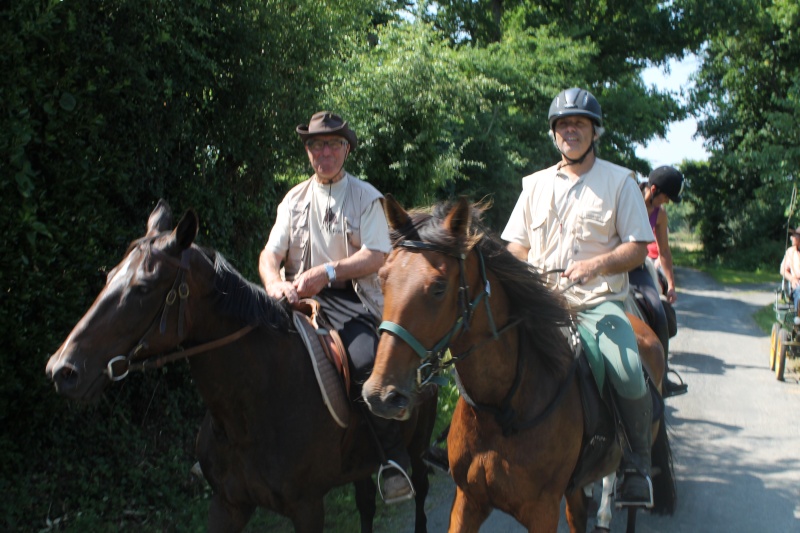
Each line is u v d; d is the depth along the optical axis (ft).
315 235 12.94
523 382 10.53
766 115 97.14
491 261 10.18
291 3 20.52
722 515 17.83
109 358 9.36
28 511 14.15
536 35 73.82
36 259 13.69
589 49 74.23
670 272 22.26
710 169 128.36
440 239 9.07
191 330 10.38
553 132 12.51
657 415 12.86
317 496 11.57
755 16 104.73
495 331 10.00
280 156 21.40
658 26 87.81
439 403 23.90
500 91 62.39
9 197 13.26
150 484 16.37
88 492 15.29
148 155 17.67
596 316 12.08
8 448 14.40
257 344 10.96
